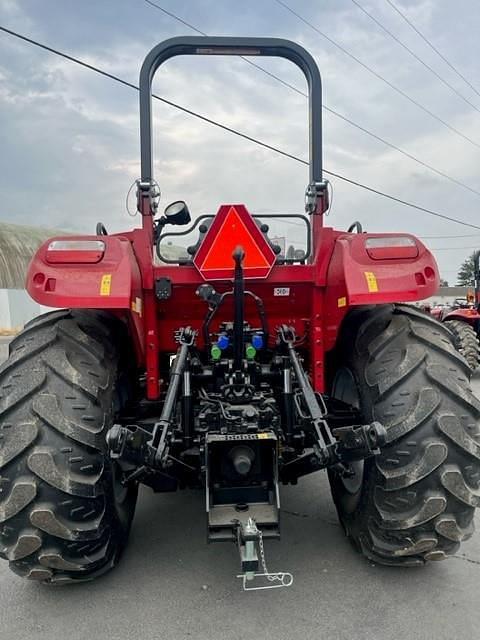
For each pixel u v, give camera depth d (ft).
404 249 7.79
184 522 10.11
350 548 8.89
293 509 10.57
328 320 8.95
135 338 8.41
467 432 7.00
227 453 7.13
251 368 8.32
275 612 7.20
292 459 7.86
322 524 9.85
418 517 6.95
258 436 6.95
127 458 6.32
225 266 8.52
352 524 8.44
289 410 7.74
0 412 6.79
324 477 12.44
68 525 6.70
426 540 7.09
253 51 9.41
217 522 6.79
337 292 8.38
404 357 7.47
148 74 9.14
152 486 7.49
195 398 8.34
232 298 9.27
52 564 6.89
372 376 7.64
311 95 9.43
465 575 8.05
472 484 6.98
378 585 7.79
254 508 7.10
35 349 7.29
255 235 8.52
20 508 6.51
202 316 9.67
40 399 6.82
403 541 7.27
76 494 6.66
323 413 8.59
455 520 6.97
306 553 8.75
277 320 9.77
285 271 8.96
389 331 7.93
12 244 86.38
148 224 8.82
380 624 6.91
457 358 7.55
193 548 9.05
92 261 7.42
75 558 6.97
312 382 9.34
